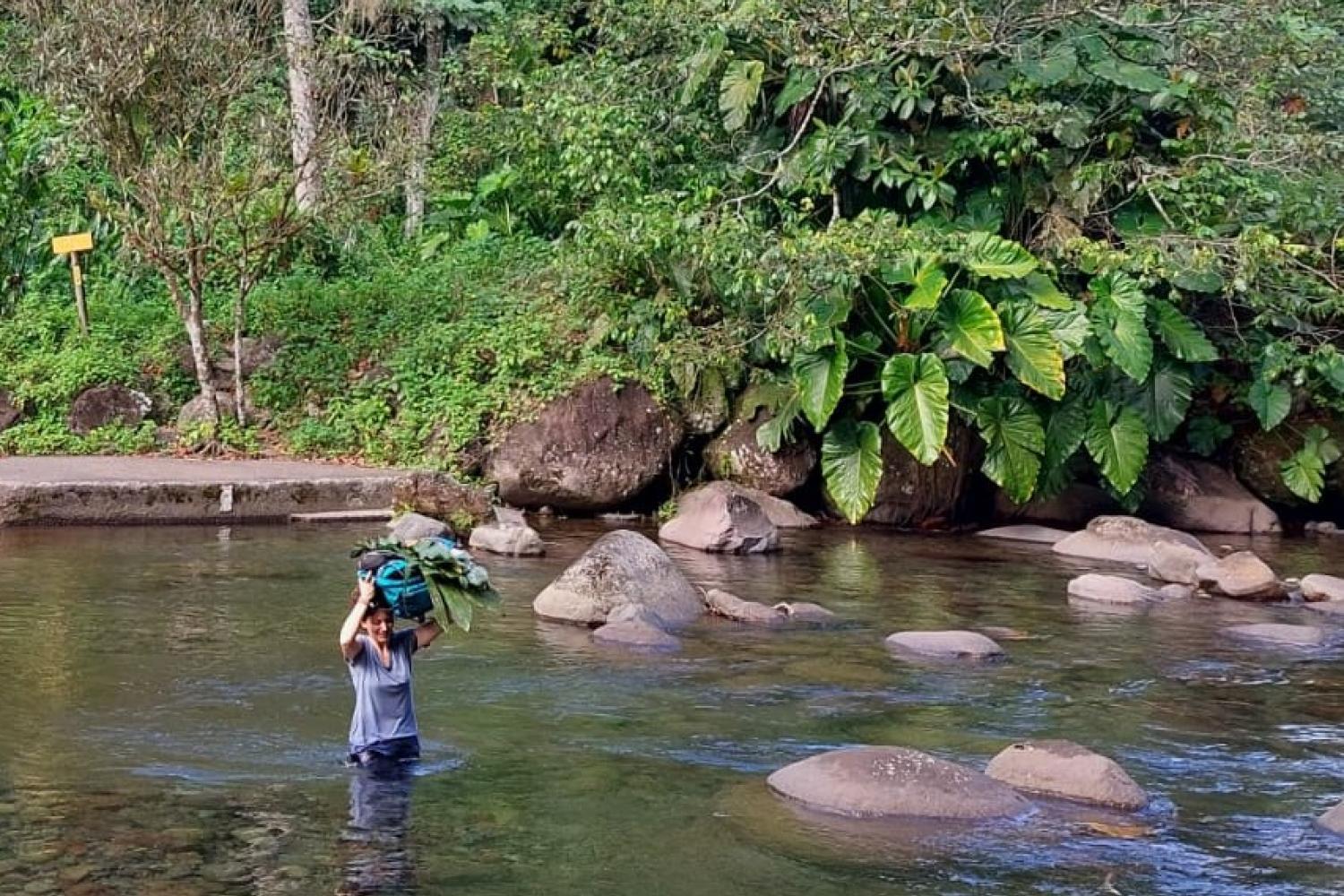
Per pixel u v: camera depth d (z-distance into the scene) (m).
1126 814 5.93
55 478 12.77
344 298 16.91
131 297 17.23
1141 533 13.33
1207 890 5.11
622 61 17.33
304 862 5.07
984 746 6.86
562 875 5.04
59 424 15.07
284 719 6.92
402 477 13.52
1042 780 6.17
